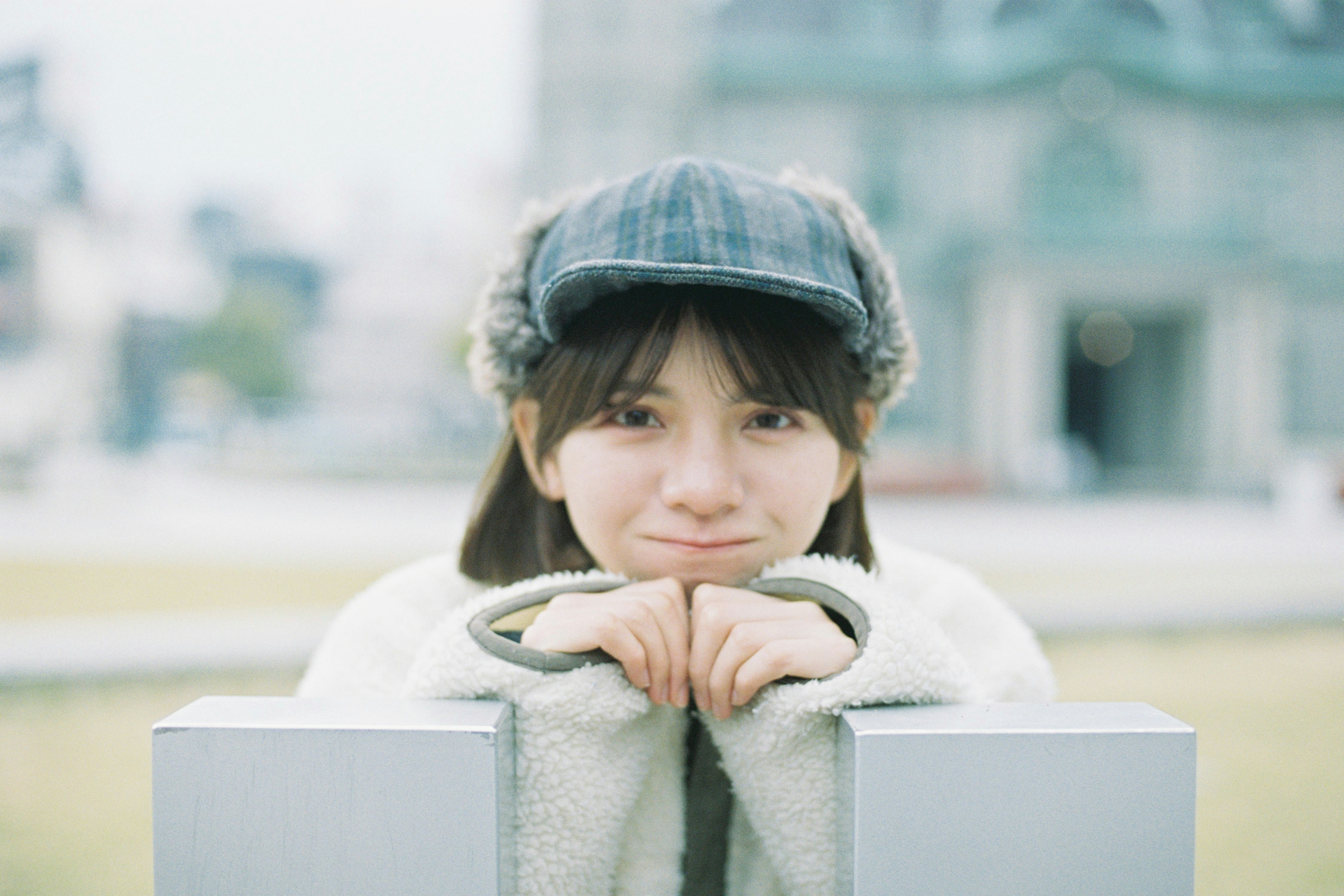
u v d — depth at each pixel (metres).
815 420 0.72
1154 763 0.48
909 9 18.89
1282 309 17.17
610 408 0.70
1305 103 18.53
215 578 5.77
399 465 16.05
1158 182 18.42
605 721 0.58
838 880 0.57
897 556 1.03
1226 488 15.38
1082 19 17.81
